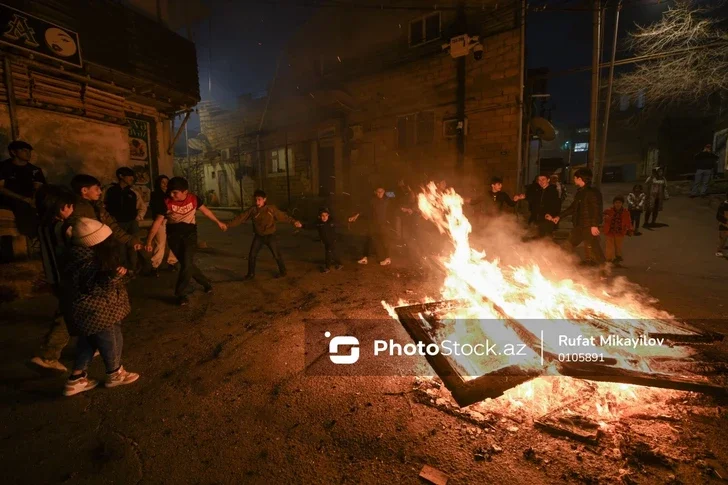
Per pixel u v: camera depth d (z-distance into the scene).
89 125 7.72
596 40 8.65
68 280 2.78
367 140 13.95
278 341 3.94
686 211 11.44
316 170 16.52
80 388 2.98
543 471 2.10
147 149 9.95
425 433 2.45
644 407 2.63
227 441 2.43
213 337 4.07
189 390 3.04
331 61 14.86
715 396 2.74
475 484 2.03
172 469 2.20
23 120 6.59
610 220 7.05
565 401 2.71
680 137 21.39
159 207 6.68
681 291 5.36
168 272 6.92
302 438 2.44
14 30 6.00
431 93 12.12
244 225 14.65
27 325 4.37
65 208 3.04
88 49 7.26
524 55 10.53
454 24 11.09
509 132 10.63
